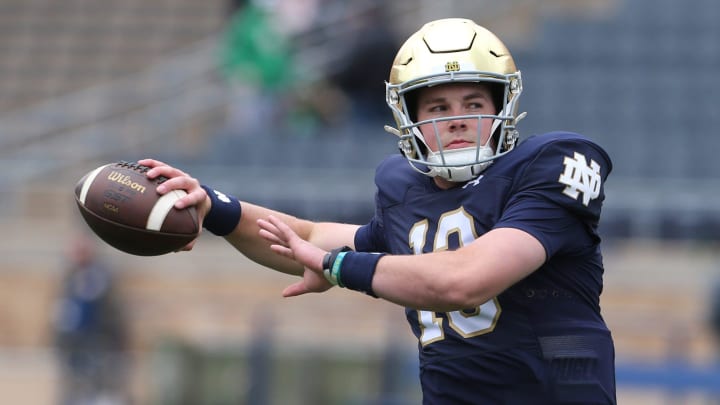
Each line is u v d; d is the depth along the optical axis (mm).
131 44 52562
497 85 11422
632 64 44844
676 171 38406
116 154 44250
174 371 28797
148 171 11789
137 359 29938
